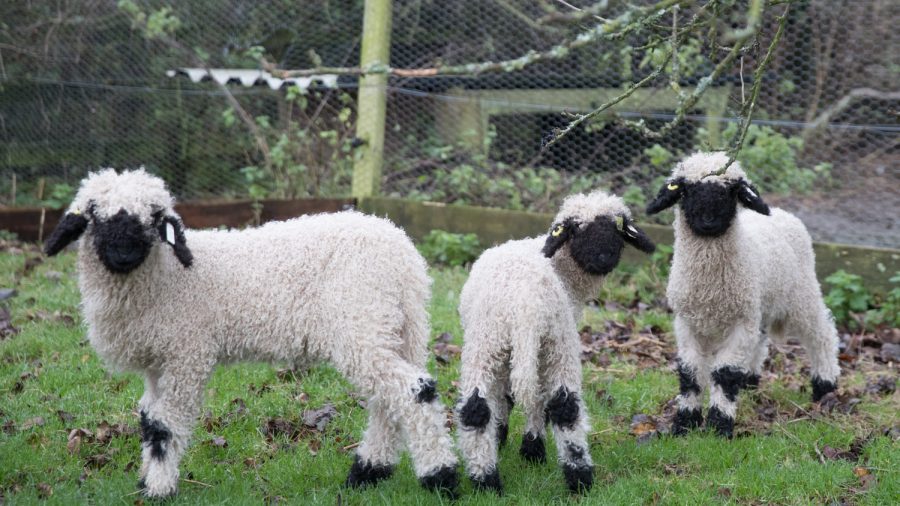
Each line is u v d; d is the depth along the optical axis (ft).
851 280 26.76
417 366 15.58
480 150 33.30
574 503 14.85
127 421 18.53
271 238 15.42
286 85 34.17
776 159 30.32
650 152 30.17
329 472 16.39
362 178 33.24
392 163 33.76
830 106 31.63
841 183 31.53
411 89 33.32
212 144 36.76
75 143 36.17
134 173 15.42
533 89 32.37
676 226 19.25
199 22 36.14
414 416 14.60
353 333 14.70
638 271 29.09
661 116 29.81
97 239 14.55
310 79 33.60
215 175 36.86
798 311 20.84
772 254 20.08
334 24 35.19
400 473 16.06
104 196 14.74
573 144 31.94
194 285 15.07
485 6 31.81
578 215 16.83
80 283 15.49
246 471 16.66
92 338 15.53
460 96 33.22
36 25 35.09
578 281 17.19
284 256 15.17
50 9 35.09
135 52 36.04
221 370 20.79
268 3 35.53
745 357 18.58
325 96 35.04
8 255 30.22
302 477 16.31
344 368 14.90
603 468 16.67
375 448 15.66
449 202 32.63
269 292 15.03
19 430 17.95
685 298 18.85
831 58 31.53
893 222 29.60
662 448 17.38
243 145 36.37
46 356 21.56
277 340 15.24
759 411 20.10
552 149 32.32
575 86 31.89
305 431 18.42
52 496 15.15
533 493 15.43
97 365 20.99
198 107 36.42
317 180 33.83
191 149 36.78
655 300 27.71
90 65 35.78
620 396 20.47
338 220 15.52
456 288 27.66
